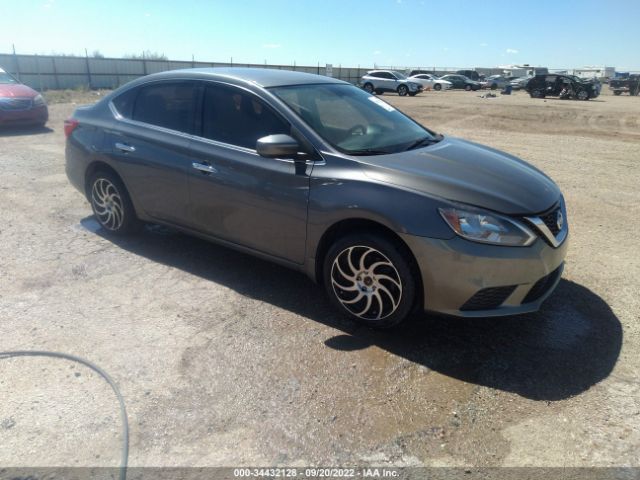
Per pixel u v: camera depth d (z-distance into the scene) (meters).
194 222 4.30
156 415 2.66
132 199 4.73
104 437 2.51
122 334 3.39
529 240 3.07
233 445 2.48
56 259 4.56
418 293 3.26
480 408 2.76
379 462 2.40
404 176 3.26
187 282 4.18
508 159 4.04
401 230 3.12
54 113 15.64
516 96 35.75
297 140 3.64
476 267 3.02
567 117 18.66
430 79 45.66
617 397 2.86
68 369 3.01
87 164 4.97
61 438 2.49
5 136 10.84
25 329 3.41
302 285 4.18
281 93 3.92
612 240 5.30
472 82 45.53
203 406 2.73
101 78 34.91
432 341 3.39
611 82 41.00
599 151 10.90
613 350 3.30
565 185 7.68
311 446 2.48
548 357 3.22
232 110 4.04
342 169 3.42
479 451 2.47
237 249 4.11
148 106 4.60
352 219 3.37
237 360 3.13
